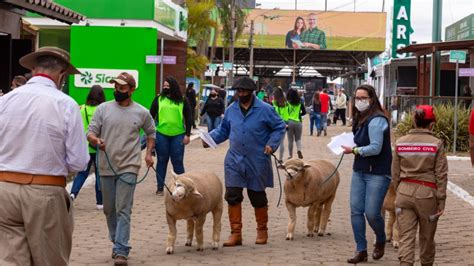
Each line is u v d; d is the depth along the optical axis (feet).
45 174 20.94
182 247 34.88
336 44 230.68
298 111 72.13
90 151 42.91
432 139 28.43
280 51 240.73
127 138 31.24
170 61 78.59
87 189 51.57
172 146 49.47
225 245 35.32
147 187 54.19
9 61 56.34
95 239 36.09
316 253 34.01
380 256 32.81
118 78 31.32
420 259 29.53
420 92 101.91
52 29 93.71
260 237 36.17
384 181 31.45
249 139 35.22
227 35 198.90
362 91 31.48
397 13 138.10
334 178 37.78
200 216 33.01
